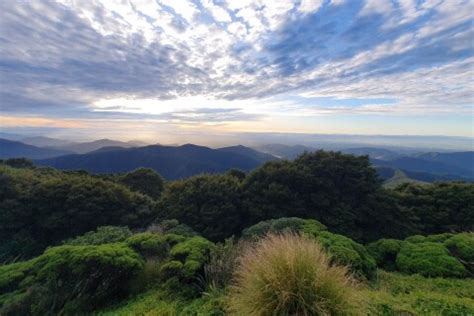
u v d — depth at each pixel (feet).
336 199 49.34
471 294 14.70
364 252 19.63
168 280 16.96
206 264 17.21
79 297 16.12
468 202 52.24
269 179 52.70
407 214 51.24
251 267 10.52
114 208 55.57
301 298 9.05
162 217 52.54
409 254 22.16
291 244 10.90
